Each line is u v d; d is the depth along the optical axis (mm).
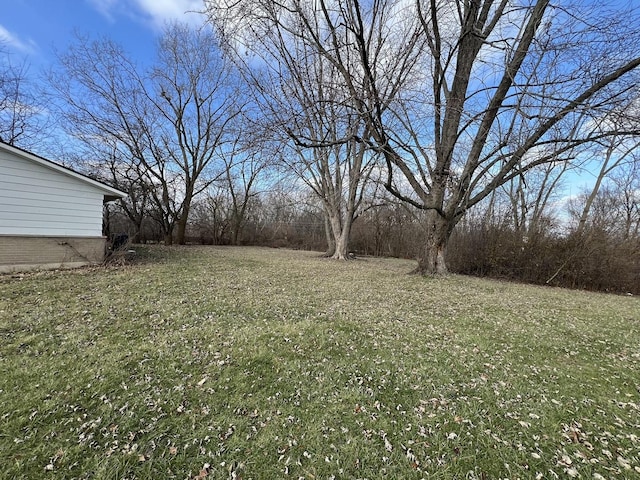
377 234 25656
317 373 3305
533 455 2186
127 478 1892
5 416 2371
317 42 7836
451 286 9086
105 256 9609
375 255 25469
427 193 10492
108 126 18234
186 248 19516
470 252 13047
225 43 7145
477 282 10258
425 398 2898
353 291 7656
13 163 7816
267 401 2760
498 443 2303
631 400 2961
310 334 4438
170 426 2375
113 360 3389
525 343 4480
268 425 2439
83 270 8391
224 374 3207
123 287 6715
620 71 6453
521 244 12156
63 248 8664
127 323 4555
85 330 4223
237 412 2584
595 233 11406
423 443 2289
